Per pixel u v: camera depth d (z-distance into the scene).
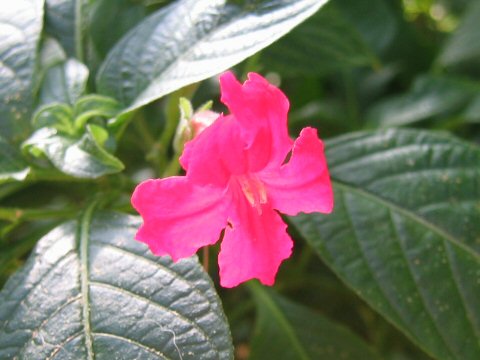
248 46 0.16
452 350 0.18
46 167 0.19
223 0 0.17
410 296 0.18
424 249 0.19
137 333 0.14
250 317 0.30
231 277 0.15
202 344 0.14
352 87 0.32
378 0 0.31
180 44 0.17
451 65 0.31
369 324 0.28
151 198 0.13
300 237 0.27
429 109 0.28
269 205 0.15
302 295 0.29
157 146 0.21
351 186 0.20
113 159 0.16
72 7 0.22
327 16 0.26
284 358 0.21
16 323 0.15
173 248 0.14
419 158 0.20
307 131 0.14
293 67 0.26
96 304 0.15
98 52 0.23
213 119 0.16
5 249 0.20
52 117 0.17
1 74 0.19
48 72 0.19
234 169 0.14
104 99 0.18
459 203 0.19
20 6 0.19
